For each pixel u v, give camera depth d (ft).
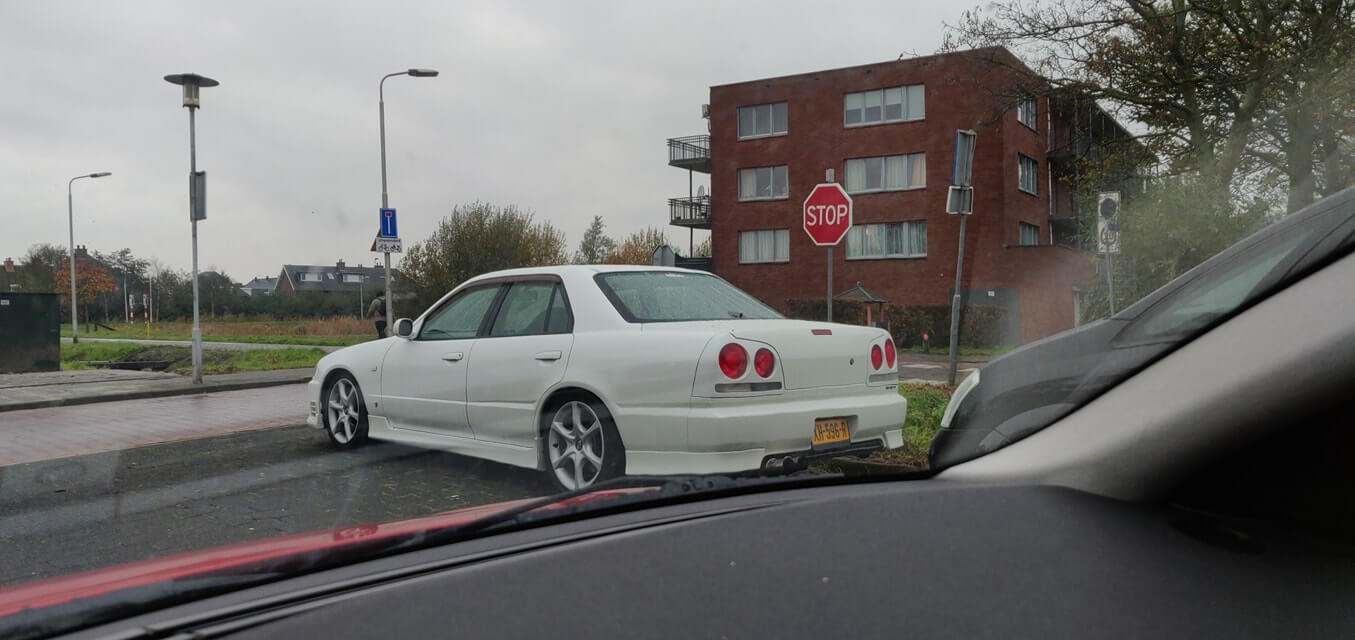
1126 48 41.29
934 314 84.84
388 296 58.70
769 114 105.81
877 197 98.02
